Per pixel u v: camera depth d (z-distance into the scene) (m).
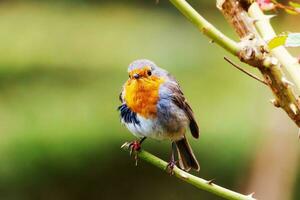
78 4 28.27
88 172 16.28
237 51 2.93
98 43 23.30
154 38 24.44
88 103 17.52
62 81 19.83
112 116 16.61
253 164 14.05
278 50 3.37
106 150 16.25
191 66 21.61
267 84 3.01
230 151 15.48
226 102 17.05
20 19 25.58
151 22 26.03
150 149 15.27
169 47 23.69
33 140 16.08
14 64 20.73
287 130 13.25
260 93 15.59
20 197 16.06
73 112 16.80
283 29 12.54
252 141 15.27
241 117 15.88
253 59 2.94
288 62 3.33
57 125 16.25
